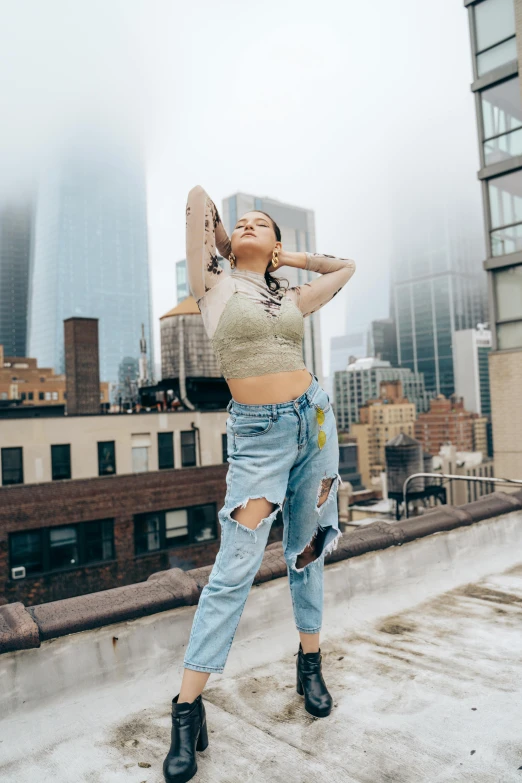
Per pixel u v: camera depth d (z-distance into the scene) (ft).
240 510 5.35
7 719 5.90
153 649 7.04
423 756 5.15
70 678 6.37
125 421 89.30
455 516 11.59
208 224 5.52
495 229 55.21
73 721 5.97
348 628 8.60
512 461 52.90
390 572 10.07
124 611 6.74
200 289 5.56
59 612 6.55
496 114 54.65
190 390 128.98
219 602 5.22
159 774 5.06
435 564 10.84
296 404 5.38
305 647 6.19
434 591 10.24
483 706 6.00
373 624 8.74
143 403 138.82
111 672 6.66
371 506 210.38
